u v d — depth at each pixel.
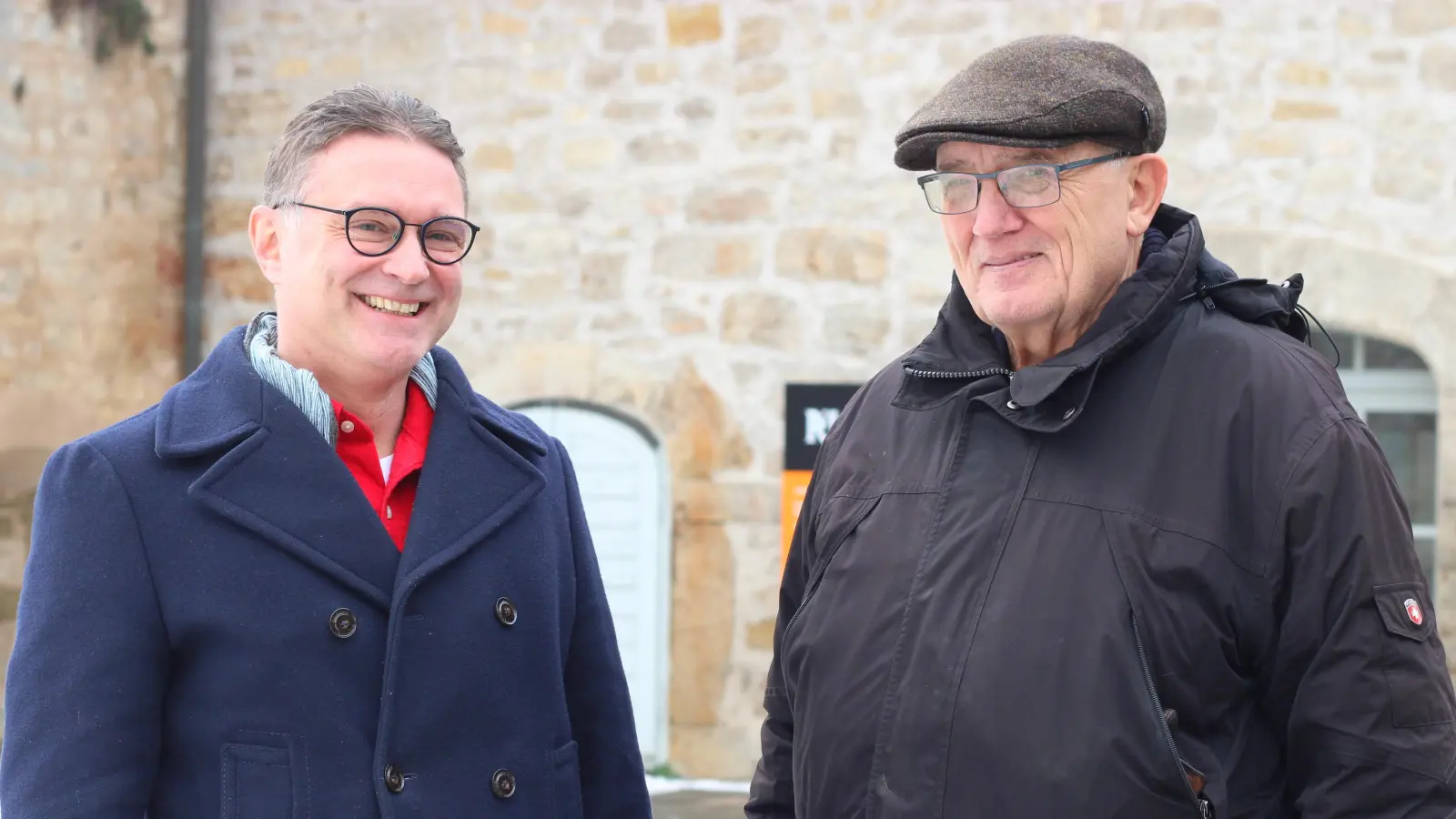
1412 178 5.23
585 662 1.98
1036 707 1.59
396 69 5.84
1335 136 5.27
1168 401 1.69
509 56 5.77
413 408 1.85
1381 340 5.48
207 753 1.58
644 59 5.71
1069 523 1.66
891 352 5.56
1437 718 1.53
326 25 5.88
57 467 1.64
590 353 5.72
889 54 5.56
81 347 5.76
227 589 1.60
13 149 5.57
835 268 5.59
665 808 5.04
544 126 5.76
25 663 1.56
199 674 1.60
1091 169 1.73
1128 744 1.55
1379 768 1.52
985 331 1.87
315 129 1.67
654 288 5.70
